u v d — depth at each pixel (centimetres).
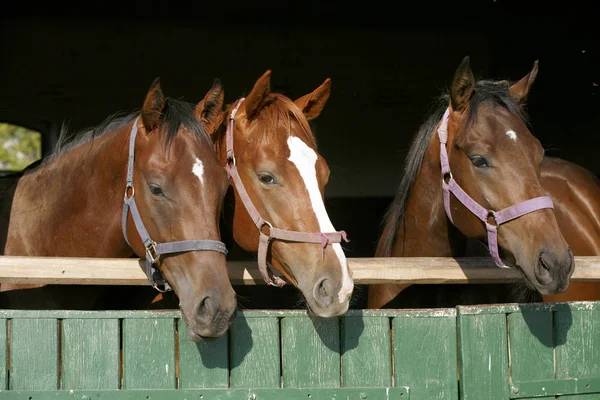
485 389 325
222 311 302
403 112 1146
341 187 1126
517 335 331
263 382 317
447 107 407
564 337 337
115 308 422
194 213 317
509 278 371
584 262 368
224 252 319
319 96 394
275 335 318
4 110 1071
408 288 432
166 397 309
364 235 1098
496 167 349
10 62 1072
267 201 344
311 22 1125
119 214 364
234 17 1102
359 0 1052
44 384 305
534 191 344
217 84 361
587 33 1034
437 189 403
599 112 1043
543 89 1080
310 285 323
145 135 337
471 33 1150
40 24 1077
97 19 1087
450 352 325
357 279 358
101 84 1095
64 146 420
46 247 395
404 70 1148
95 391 306
